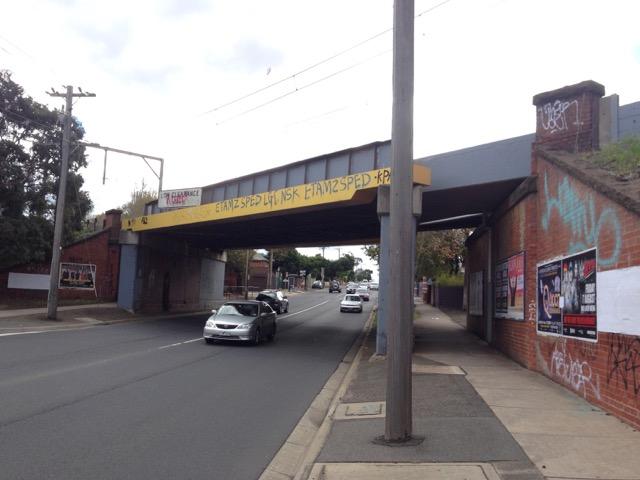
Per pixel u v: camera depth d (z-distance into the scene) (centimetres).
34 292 3244
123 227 3209
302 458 676
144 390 1045
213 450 688
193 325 2711
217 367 1397
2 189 2889
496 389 1029
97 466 604
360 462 605
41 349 1548
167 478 578
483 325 2119
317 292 9975
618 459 591
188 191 2738
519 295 1422
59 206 2494
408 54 714
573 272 998
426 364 1396
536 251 1298
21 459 616
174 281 3694
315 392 1129
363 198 1852
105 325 2519
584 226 944
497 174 1561
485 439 679
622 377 768
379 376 1257
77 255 3400
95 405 896
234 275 7150
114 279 3506
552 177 1170
